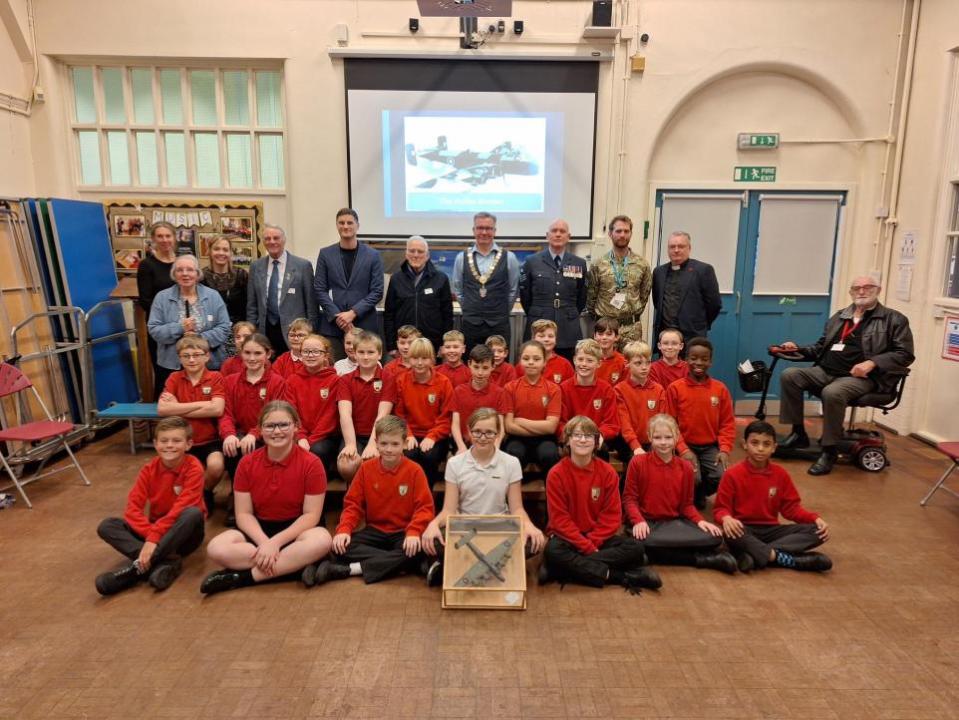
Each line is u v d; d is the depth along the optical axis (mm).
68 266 4422
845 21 4840
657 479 2855
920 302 4719
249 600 2502
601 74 4898
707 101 5039
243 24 4742
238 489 2701
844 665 2131
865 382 4016
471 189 5031
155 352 4453
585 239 5109
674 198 5172
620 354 3852
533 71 4867
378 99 4867
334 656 2156
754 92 5031
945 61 4484
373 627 2326
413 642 2240
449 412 3256
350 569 2654
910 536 3121
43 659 2131
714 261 5281
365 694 1974
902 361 3957
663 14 4805
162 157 5035
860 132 5020
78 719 1860
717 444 3451
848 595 2576
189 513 2654
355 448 3143
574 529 2658
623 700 1958
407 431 3006
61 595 2535
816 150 5125
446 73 4848
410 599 2518
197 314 3975
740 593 2588
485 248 4195
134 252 5078
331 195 4996
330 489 3213
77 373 4512
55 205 4344
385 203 5027
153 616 2391
